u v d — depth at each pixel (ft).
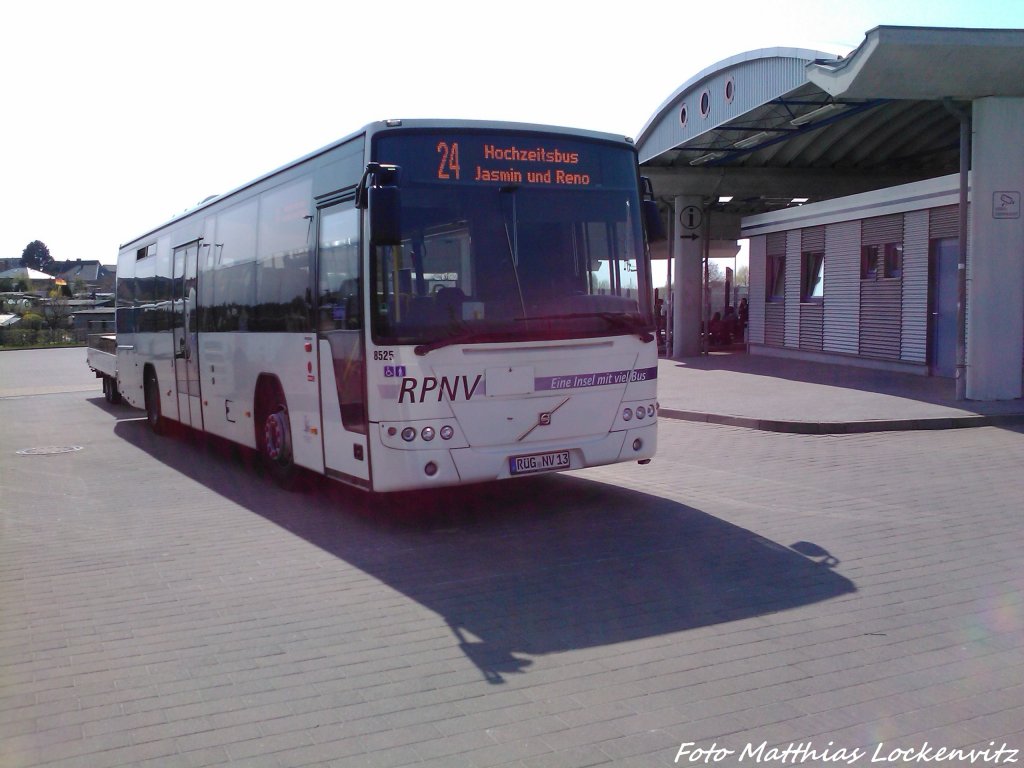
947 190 58.18
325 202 29.35
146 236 53.16
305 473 33.78
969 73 45.44
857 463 35.65
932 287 61.52
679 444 41.96
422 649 17.93
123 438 52.80
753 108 63.67
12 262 467.93
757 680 15.94
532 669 16.75
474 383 26.27
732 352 94.43
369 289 26.04
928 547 23.89
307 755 13.74
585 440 27.96
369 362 26.11
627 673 16.42
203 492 35.06
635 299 28.89
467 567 23.52
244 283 37.01
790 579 21.54
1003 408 46.14
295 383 31.99
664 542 25.16
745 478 33.68
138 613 20.68
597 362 28.02
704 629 18.48
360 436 27.02
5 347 196.75
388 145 26.18
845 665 16.48
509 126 27.48
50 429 58.39
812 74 50.11
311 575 23.29
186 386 45.68
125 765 13.60
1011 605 19.42
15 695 16.30
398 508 30.94
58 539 27.89
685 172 85.05
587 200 28.27
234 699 15.85
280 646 18.34
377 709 15.26
